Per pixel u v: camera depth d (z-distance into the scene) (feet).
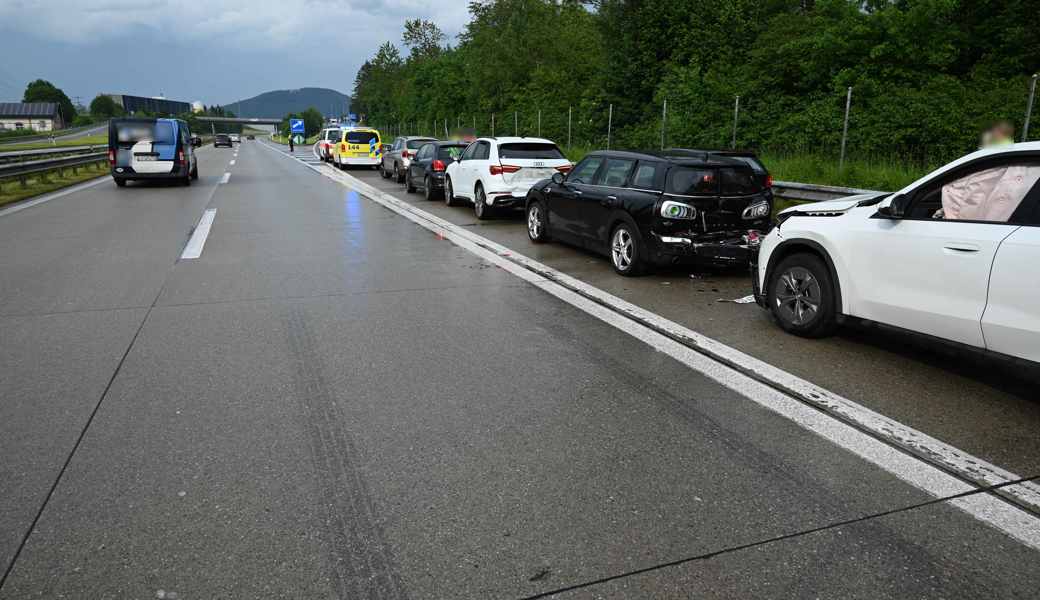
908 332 15.29
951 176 14.64
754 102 75.36
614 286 24.79
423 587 8.25
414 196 58.39
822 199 38.65
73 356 16.65
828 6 71.41
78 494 10.33
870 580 8.36
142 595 8.13
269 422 12.88
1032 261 12.59
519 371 15.71
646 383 14.97
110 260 29.07
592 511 9.89
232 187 66.44
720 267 26.43
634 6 96.37
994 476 10.91
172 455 11.57
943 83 60.85
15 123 468.34
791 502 10.12
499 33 138.82
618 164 27.73
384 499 10.21
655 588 8.22
